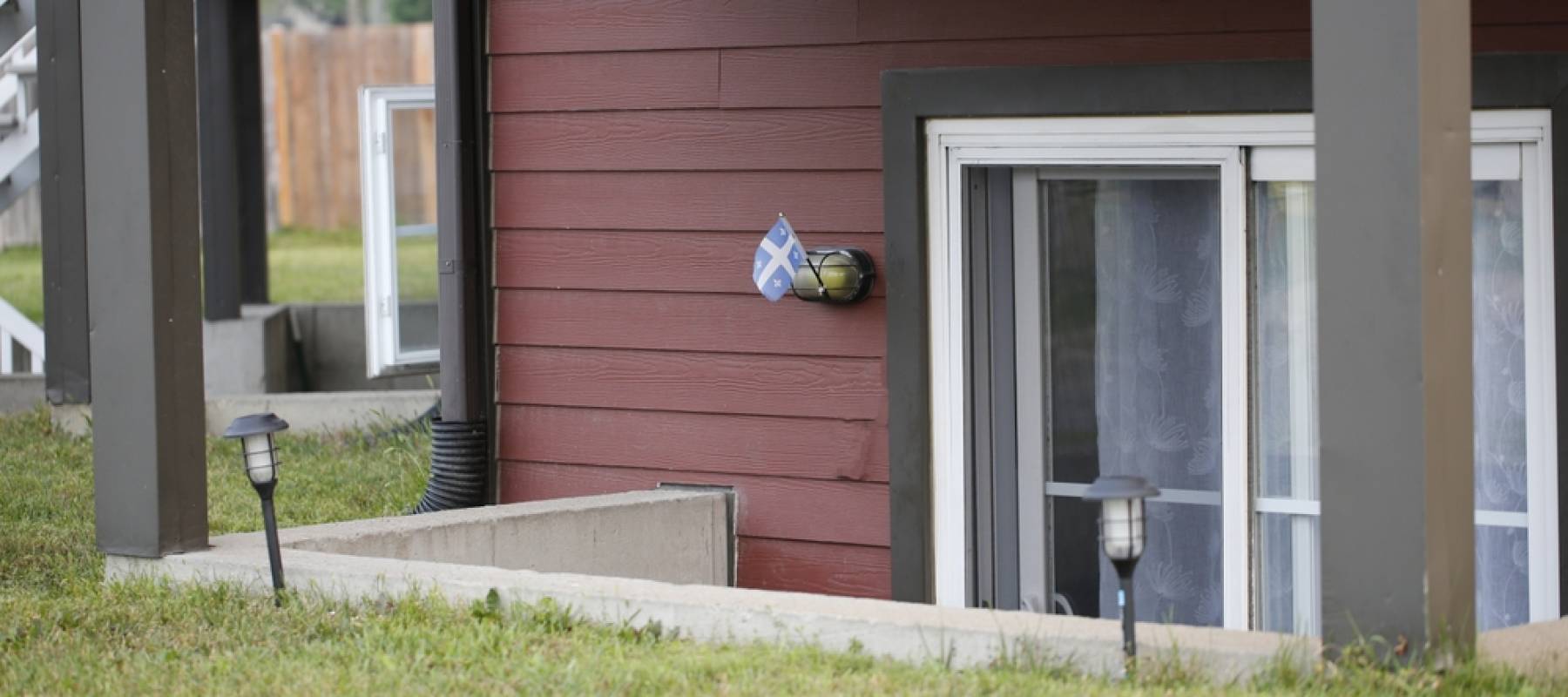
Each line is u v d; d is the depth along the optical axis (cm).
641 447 1266
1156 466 1144
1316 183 707
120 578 1008
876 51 1165
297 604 911
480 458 1316
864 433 1188
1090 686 716
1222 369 1091
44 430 1731
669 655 789
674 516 1195
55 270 1741
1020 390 1168
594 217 1266
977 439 1170
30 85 1869
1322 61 703
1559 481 1007
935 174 1153
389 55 4053
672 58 1230
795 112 1193
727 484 1236
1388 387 695
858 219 1178
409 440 1684
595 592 866
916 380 1155
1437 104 691
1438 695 674
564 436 1291
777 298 1158
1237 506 1088
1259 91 1056
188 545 1007
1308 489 1089
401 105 1770
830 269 1163
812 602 833
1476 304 1045
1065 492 1167
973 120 1141
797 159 1194
